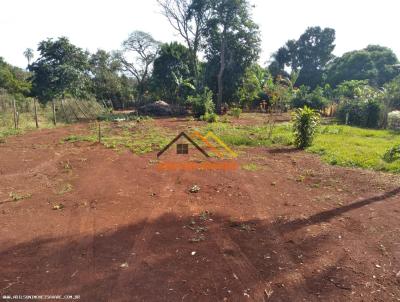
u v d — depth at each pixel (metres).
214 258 3.96
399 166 7.93
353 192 6.39
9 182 7.15
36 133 14.52
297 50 47.03
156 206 5.70
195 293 3.29
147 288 3.36
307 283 3.46
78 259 3.94
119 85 36.50
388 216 5.19
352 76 37.34
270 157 9.63
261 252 4.10
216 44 28.44
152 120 20.38
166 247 4.23
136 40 38.44
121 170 8.12
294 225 4.89
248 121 19.94
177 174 7.80
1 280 3.51
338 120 19.83
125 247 4.23
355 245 4.27
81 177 7.53
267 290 3.34
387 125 16.80
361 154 9.31
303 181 7.18
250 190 6.58
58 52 29.53
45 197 6.18
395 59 37.38
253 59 28.61
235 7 26.39
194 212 5.41
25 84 26.31
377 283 3.45
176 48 33.47
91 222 5.02
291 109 25.83
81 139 12.49
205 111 22.38
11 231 4.71
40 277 3.56
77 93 28.27
